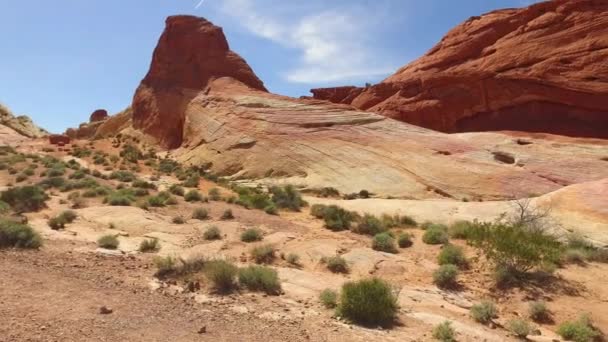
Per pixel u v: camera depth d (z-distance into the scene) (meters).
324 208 24.36
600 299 12.88
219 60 59.94
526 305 12.38
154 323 8.02
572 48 47.28
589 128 45.47
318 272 13.81
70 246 13.65
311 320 9.25
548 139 42.00
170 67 62.69
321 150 40.50
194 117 53.16
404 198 33.19
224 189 35.28
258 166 41.75
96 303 8.68
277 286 11.24
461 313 11.38
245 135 45.31
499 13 58.47
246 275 11.20
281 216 23.47
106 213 19.48
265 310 9.55
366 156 38.56
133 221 18.34
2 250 11.91
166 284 10.71
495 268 14.23
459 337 9.45
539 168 34.97
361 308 9.56
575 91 45.88
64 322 7.47
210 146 47.72
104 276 10.73
